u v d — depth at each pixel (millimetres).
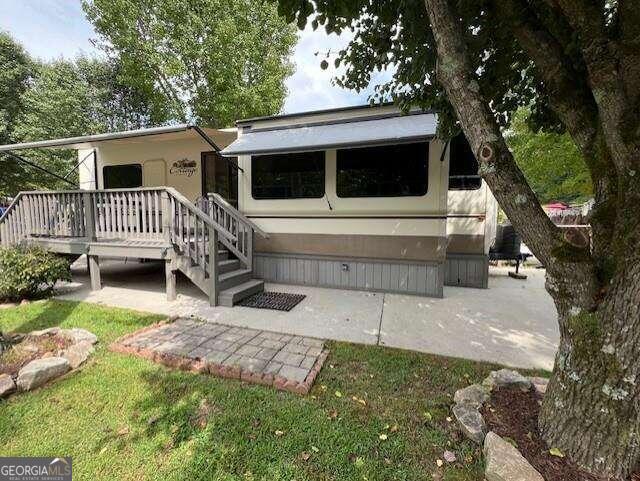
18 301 5020
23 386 2531
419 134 4500
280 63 15172
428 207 5504
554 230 1731
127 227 5531
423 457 1904
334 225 6121
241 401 2443
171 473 1809
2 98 15281
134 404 2404
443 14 1875
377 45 3020
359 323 4227
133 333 3701
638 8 1434
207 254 5277
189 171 8133
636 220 1486
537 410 2156
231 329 3900
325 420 2230
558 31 1999
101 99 14820
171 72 12594
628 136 1467
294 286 6340
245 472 1814
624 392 1586
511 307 4996
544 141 6840
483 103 1790
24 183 16828
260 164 6562
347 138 5059
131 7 11992
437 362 3088
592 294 1662
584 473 1667
